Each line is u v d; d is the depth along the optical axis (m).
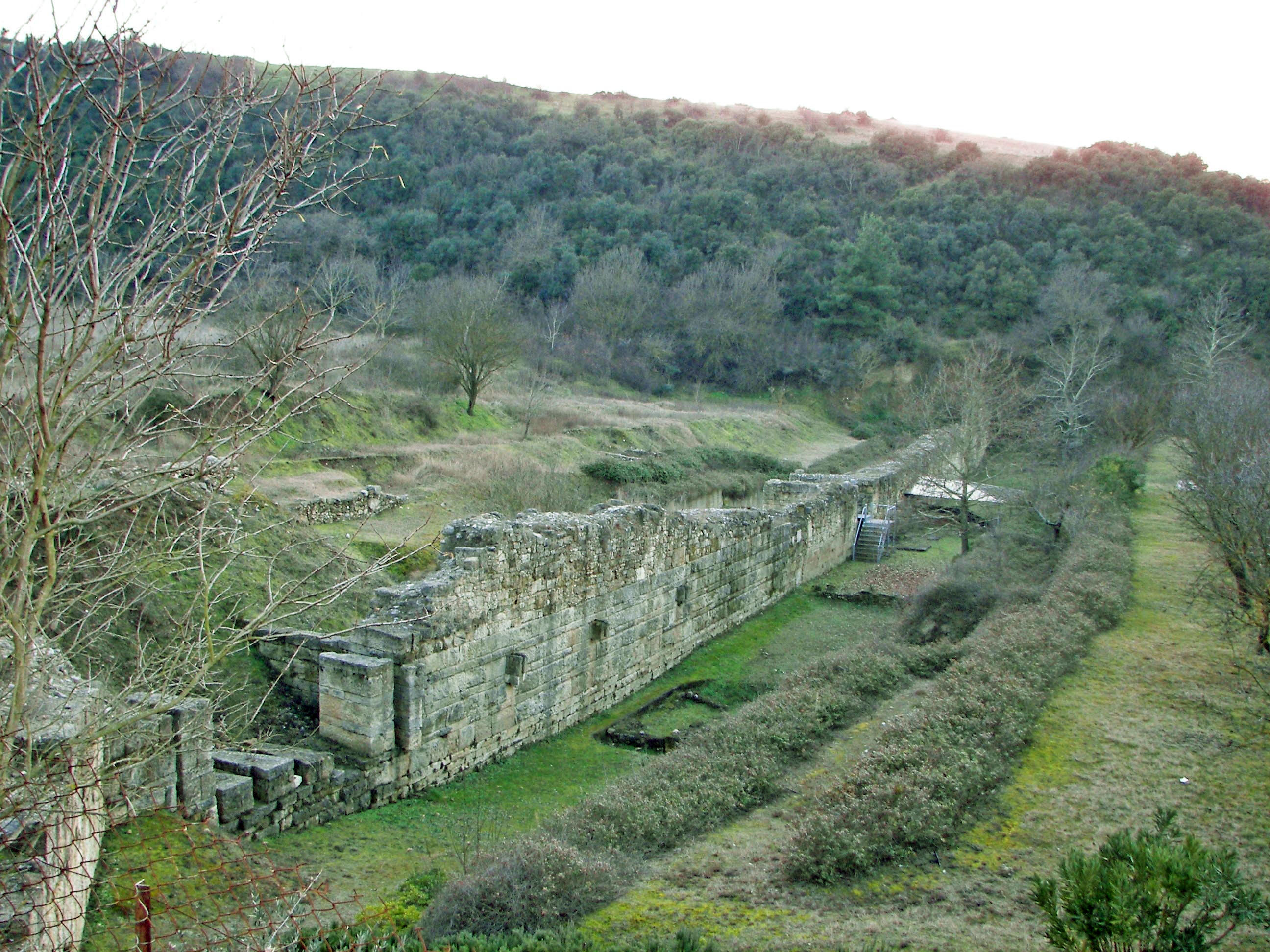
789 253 68.12
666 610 19.75
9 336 4.57
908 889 9.62
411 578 19.08
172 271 5.49
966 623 20.72
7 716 5.97
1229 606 18.27
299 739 13.13
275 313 6.65
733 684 19.17
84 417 5.02
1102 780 12.27
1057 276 62.53
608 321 57.06
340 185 5.80
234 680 13.96
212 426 6.04
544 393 42.53
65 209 4.82
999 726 13.20
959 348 59.66
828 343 62.53
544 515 17.25
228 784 10.48
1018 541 28.77
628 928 8.69
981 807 11.50
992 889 9.63
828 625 23.89
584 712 16.95
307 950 6.67
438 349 36.16
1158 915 7.43
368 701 12.34
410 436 30.91
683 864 10.23
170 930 7.38
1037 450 38.66
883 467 39.62
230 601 15.23
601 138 80.38
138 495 6.68
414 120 70.56
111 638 12.99
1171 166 79.38
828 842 10.12
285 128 5.31
